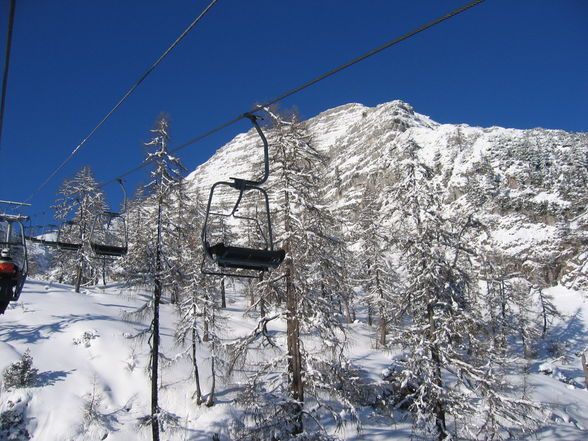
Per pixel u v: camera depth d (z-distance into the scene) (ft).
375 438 66.44
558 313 189.47
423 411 55.83
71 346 88.28
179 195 75.10
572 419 87.56
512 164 304.30
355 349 108.37
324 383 54.13
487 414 55.88
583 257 238.27
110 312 115.65
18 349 84.02
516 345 171.94
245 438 53.67
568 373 145.28
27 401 71.20
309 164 60.64
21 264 33.06
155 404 63.16
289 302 57.06
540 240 255.50
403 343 62.85
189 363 88.63
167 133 68.59
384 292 122.01
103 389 78.07
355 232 135.33
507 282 163.22
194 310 81.51
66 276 185.26
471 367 55.93
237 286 185.98
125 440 69.00
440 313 59.06
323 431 51.60
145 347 91.76
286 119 61.16
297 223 57.77
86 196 100.32
